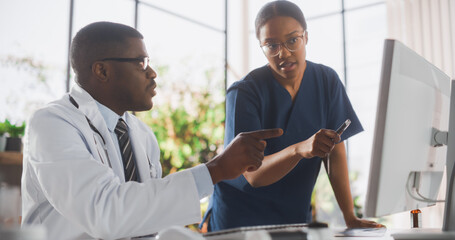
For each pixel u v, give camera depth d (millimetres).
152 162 1390
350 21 11172
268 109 1482
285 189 1442
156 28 7902
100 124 1176
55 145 1011
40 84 6336
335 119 1547
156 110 6648
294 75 1423
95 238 959
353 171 8000
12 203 610
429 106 959
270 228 954
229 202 1457
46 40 7578
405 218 3750
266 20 1392
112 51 1229
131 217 910
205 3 8078
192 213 935
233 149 967
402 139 866
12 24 7367
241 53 5129
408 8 3930
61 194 945
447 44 3758
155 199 922
